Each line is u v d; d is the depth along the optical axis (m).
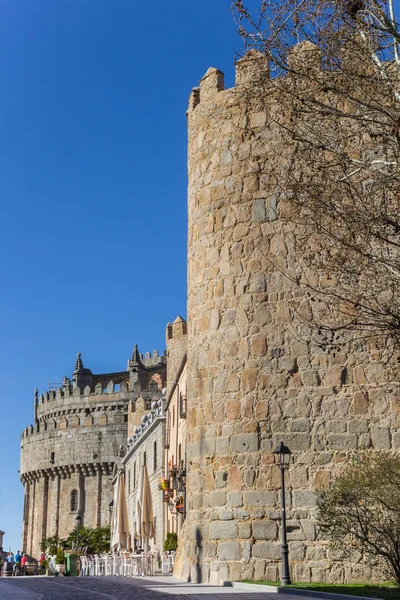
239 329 21.23
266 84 17.97
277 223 21.39
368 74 16.50
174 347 51.75
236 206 22.05
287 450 19.33
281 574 19.30
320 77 15.93
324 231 15.73
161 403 54.66
